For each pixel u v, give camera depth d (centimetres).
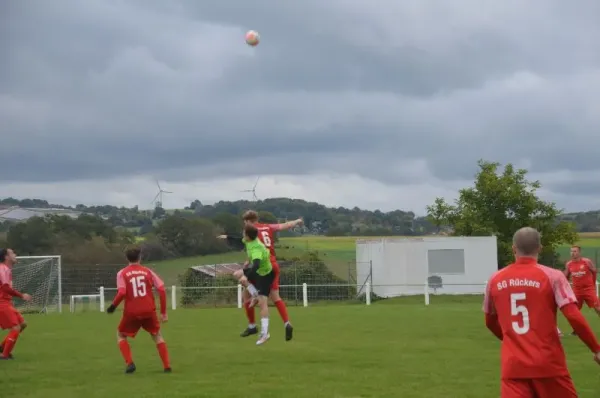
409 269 5566
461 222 6944
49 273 5138
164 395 1457
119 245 7638
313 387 1540
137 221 10375
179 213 9162
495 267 5559
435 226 7269
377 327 2920
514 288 875
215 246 8162
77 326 3189
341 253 9075
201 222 8219
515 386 860
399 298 5362
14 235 7125
